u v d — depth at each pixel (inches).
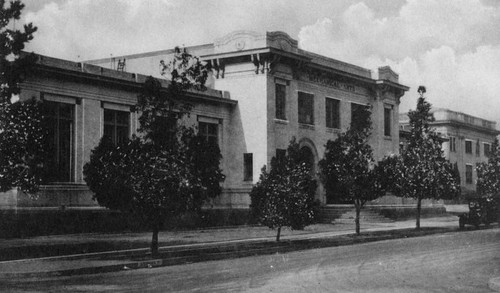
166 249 863.1
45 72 1093.1
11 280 587.2
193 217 1342.3
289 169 1019.9
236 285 542.0
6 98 721.0
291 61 1576.0
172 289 519.2
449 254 832.3
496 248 918.4
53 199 1097.4
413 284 551.5
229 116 1549.0
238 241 1015.6
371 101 1940.2
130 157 773.9
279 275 614.9
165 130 798.5
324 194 1676.9
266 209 1000.9
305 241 1031.6
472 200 1494.8
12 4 717.3
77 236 1066.7
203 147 807.1
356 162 1202.6
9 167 718.5
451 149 2834.6
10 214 1021.2
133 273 642.8
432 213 2126.0
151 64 1750.7
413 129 1473.9
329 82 1753.2
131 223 1205.7
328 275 613.9
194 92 1432.1
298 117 1630.2
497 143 1557.6
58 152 1129.4
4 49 713.0
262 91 1507.1
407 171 1402.6
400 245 994.7
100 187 767.7
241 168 1526.8
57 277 609.0
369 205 1819.6
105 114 1230.9
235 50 1528.1
